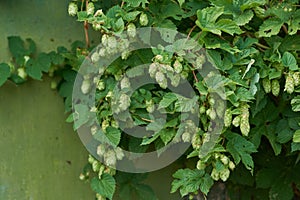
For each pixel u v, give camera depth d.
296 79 1.71
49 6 1.92
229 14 1.74
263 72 1.74
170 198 1.98
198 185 1.75
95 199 1.94
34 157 1.92
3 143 1.90
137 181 1.93
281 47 1.78
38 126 1.92
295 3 1.81
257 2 1.72
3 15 1.89
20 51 1.89
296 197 2.06
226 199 2.00
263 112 1.84
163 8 1.79
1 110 1.90
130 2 1.74
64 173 1.94
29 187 1.92
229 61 1.74
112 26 1.71
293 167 1.98
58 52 1.91
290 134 1.82
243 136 1.82
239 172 1.99
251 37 1.79
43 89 1.93
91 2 1.80
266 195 2.02
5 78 1.85
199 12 1.71
